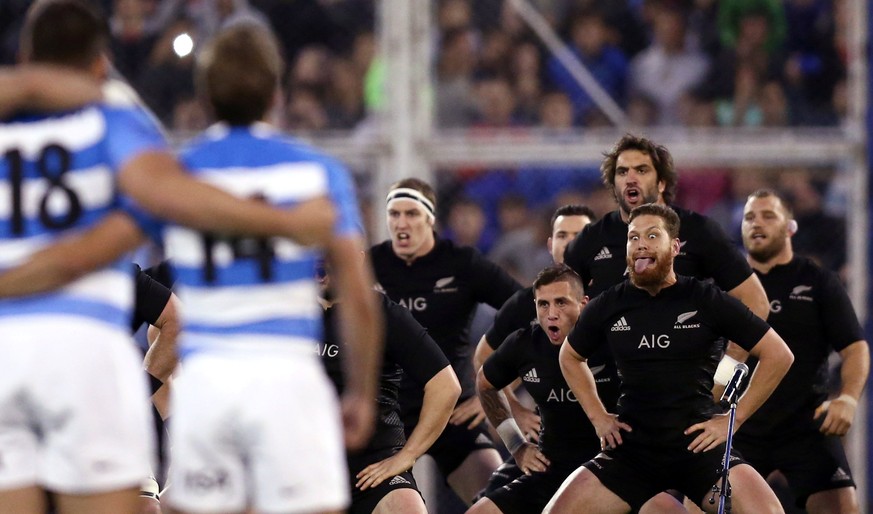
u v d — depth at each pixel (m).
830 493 22.45
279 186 11.12
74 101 10.94
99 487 10.79
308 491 10.96
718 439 18.28
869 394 26.39
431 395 18.45
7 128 10.99
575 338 19.03
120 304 11.11
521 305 21.86
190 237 11.09
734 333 18.48
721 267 20.41
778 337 18.59
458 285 23.52
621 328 18.67
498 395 21.19
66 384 10.65
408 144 26.19
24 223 10.84
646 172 20.36
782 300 22.50
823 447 22.58
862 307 26.33
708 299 18.44
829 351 23.00
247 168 11.18
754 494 18.06
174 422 11.25
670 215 18.53
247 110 11.41
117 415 10.88
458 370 23.64
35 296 10.70
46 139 10.90
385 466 18.28
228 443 11.09
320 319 18.45
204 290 11.06
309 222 10.75
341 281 11.27
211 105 11.47
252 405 10.88
